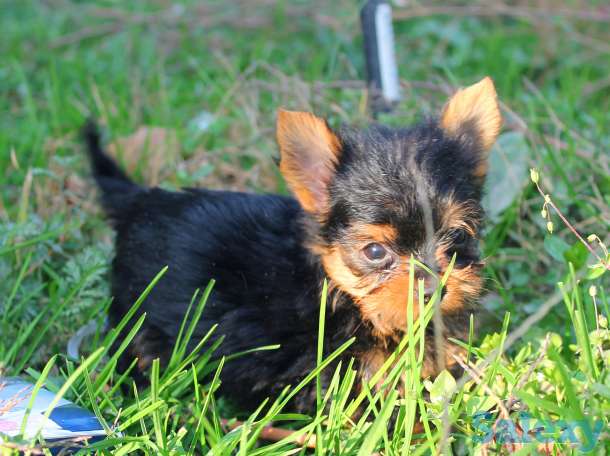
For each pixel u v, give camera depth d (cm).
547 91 96
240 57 101
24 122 89
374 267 53
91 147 67
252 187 77
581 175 73
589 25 115
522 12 109
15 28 117
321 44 107
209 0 122
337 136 55
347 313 54
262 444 53
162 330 57
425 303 52
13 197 77
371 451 46
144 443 48
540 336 57
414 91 85
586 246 54
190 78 102
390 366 53
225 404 57
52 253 67
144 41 110
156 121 87
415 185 53
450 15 119
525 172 71
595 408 46
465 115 57
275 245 57
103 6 125
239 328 56
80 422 48
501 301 63
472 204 54
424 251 52
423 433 51
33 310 61
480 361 51
